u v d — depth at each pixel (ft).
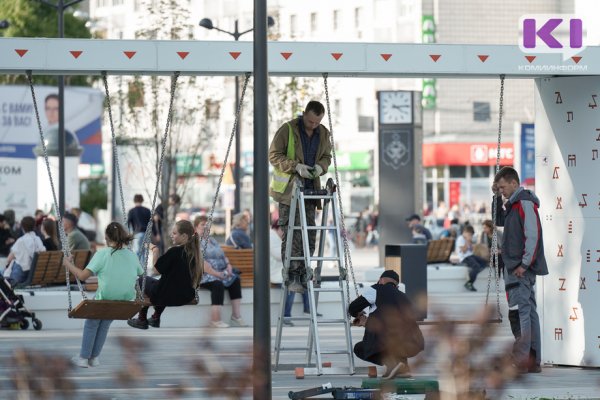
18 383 52.85
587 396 82.53
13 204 329.72
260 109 76.95
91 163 343.87
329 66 96.27
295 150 98.99
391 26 540.93
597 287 102.12
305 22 573.33
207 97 309.83
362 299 91.25
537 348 98.94
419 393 75.00
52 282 162.71
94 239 326.85
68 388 52.95
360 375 99.14
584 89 102.12
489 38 533.96
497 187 99.40
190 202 499.92
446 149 518.78
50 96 334.44
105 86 98.27
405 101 246.06
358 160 543.39
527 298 97.71
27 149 330.95
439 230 407.23
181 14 309.42
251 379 51.34
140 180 323.37
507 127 531.91
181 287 110.73
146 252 104.73
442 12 529.04
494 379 51.49
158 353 114.32
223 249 158.92
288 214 100.58
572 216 103.04
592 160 102.06
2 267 208.74
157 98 297.74
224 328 145.48
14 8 461.37
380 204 247.91
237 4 572.51
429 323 52.42
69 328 148.56
